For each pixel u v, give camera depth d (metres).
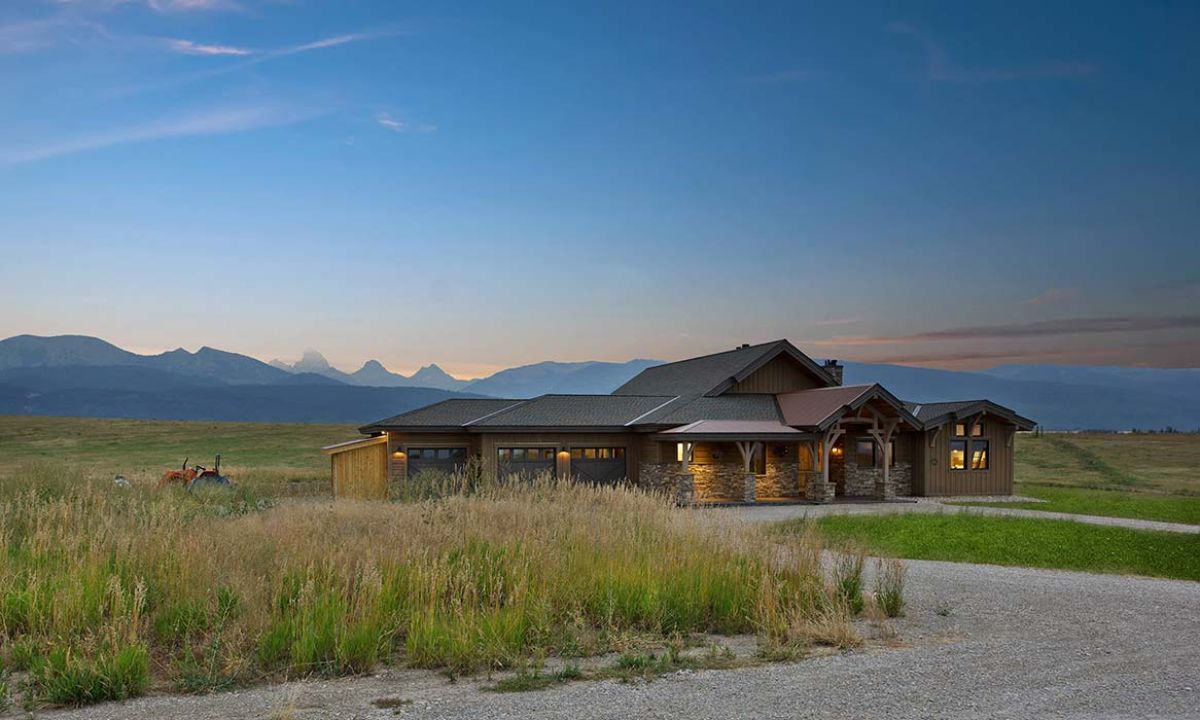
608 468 34.94
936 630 10.77
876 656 9.26
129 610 9.34
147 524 12.88
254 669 8.43
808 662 8.95
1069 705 7.41
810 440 34.22
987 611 12.09
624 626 10.36
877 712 7.15
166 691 7.84
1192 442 78.19
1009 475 38.38
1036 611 12.10
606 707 7.29
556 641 9.66
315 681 8.21
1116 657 9.27
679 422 34.12
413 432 33.56
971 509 28.88
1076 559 18.67
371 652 8.70
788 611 10.80
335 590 9.67
